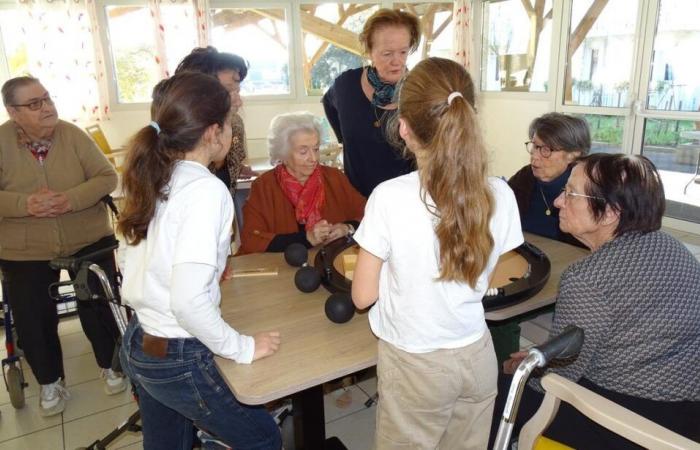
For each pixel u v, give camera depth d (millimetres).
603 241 1286
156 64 5406
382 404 1098
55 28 4977
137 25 5352
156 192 1064
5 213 2012
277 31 5863
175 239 1044
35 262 2102
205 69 1815
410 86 991
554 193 2086
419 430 1077
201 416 1194
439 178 925
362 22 6152
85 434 2035
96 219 2250
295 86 6039
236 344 1089
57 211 2061
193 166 1100
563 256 1789
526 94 5910
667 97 4320
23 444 1983
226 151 1214
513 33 6066
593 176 1236
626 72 4660
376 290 1056
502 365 1627
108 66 5344
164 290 1092
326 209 2129
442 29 6512
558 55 5355
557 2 5266
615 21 4676
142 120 5543
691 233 4289
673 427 1131
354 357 1135
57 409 2168
